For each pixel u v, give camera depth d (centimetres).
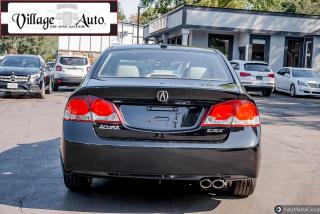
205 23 2973
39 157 683
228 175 419
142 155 412
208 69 501
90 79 474
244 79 2184
